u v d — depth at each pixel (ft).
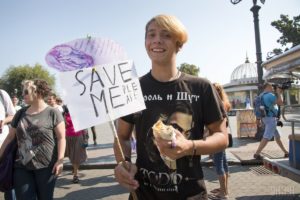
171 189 6.41
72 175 25.90
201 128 6.76
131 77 6.81
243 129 41.32
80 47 6.90
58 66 6.73
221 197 16.72
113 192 20.49
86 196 19.89
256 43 38.65
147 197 6.64
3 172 11.98
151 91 6.79
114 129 6.68
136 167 6.76
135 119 6.93
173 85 6.71
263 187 19.76
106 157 31.48
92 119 6.63
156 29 6.77
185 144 5.75
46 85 12.94
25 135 12.06
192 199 6.36
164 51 6.72
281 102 26.43
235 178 22.24
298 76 19.61
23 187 11.76
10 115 16.60
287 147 32.19
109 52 7.00
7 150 12.21
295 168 14.66
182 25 6.87
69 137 23.26
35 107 12.76
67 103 6.59
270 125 26.03
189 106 6.56
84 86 6.73
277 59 15.96
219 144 6.38
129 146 7.40
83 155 23.68
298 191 18.76
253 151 30.55
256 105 27.99
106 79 6.84
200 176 6.61
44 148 12.09
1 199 20.15
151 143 6.57
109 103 6.75
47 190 12.00
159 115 6.58
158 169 6.48
